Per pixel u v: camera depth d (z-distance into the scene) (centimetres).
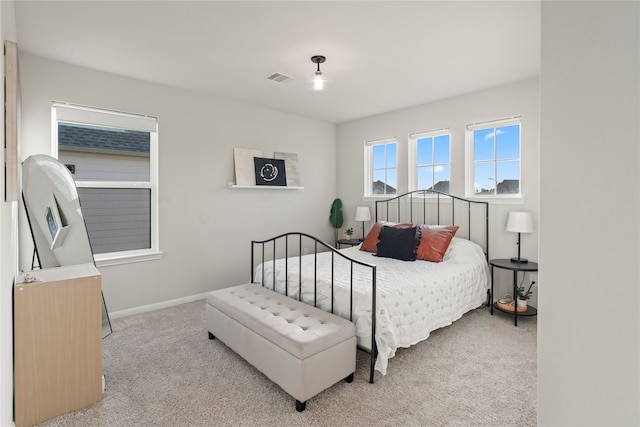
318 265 313
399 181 451
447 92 376
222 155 404
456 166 394
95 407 192
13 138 154
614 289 66
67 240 264
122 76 328
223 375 226
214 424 178
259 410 189
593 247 69
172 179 364
